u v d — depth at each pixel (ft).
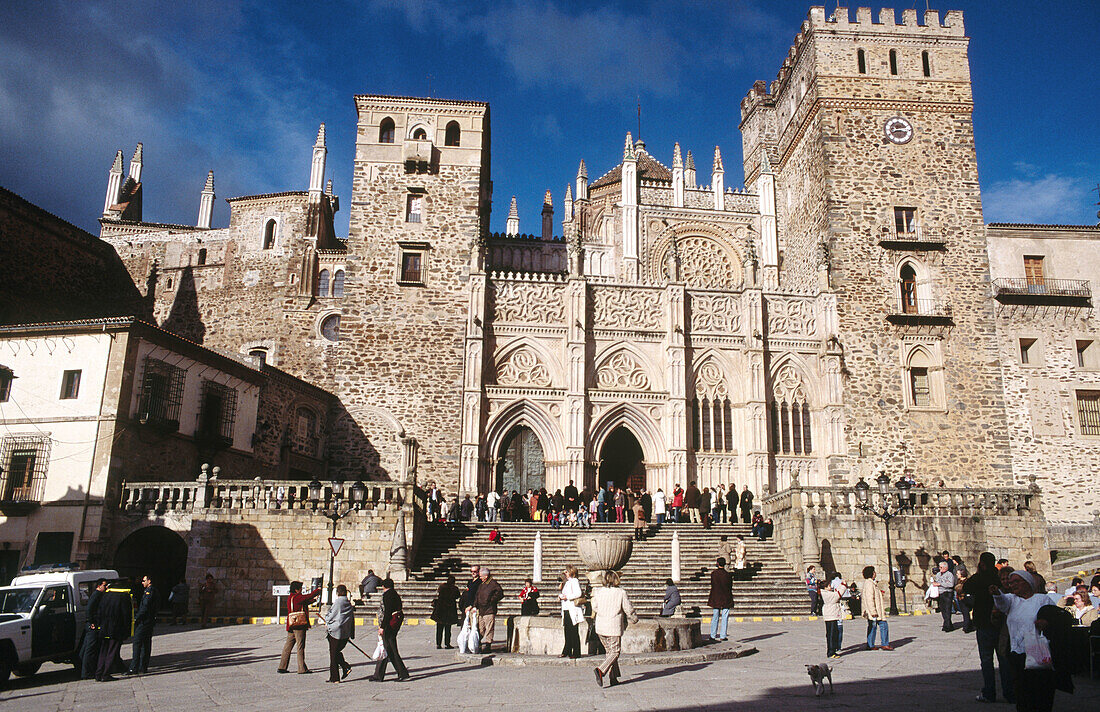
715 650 63.41
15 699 51.55
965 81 169.78
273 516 108.37
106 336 115.34
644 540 117.50
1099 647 53.31
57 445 112.57
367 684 53.83
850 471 147.02
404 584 99.76
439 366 151.74
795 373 154.20
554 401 148.87
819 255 162.20
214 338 170.60
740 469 148.46
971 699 45.06
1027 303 157.07
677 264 158.30
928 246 159.02
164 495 110.73
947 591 81.41
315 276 170.19
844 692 47.73
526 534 118.32
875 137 165.78
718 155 193.88
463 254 158.71
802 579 107.04
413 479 109.91
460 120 166.50
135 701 49.26
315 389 148.66
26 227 151.12
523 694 48.39
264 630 91.35
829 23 171.53
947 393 151.94
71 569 85.20
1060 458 149.59
